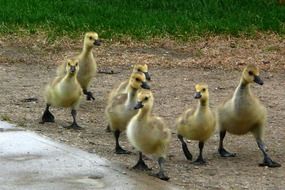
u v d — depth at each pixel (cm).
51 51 2295
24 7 2730
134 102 1191
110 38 2430
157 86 1856
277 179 1091
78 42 2388
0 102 1605
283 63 2189
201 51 2331
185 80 1948
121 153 1205
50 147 1191
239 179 1083
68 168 1077
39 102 1623
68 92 1377
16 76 1953
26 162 1098
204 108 1152
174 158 1202
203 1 2903
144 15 2711
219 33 2545
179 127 1195
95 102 1664
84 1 2869
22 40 2377
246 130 1212
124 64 2153
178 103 1656
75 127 1388
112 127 1226
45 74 1994
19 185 990
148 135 1070
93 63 1667
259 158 1219
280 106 1642
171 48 2367
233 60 2222
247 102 1184
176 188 1006
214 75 2028
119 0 2916
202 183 1052
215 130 1236
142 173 1084
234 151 1265
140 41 2423
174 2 2909
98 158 1143
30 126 1383
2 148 1176
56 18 2617
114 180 1027
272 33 2575
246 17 2736
